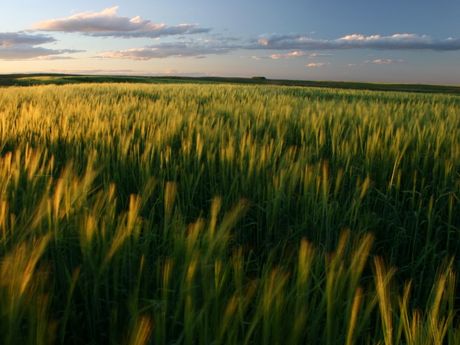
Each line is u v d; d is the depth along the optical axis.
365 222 3.06
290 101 11.52
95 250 2.03
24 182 3.06
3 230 1.97
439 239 3.19
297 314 1.37
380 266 1.54
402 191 3.82
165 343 1.56
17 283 1.38
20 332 1.42
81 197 2.38
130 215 2.04
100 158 4.07
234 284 1.68
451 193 3.40
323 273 2.00
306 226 3.00
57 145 4.73
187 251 1.72
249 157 3.80
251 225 3.29
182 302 1.58
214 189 3.62
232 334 1.30
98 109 6.79
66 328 1.91
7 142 4.75
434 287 1.66
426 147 4.55
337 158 4.11
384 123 5.64
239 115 6.65
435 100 18.58
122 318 1.87
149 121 5.61
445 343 2.06
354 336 1.38
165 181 3.75
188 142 4.12
